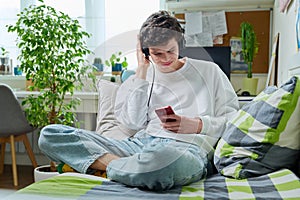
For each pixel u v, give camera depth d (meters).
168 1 2.58
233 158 1.23
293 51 1.64
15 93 2.62
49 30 2.26
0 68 3.20
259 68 2.69
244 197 0.93
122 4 2.40
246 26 2.61
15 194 0.96
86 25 2.78
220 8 2.73
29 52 2.29
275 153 1.17
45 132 1.46
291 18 1.71
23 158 3.20
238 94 2.56
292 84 1.22
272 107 1.22
